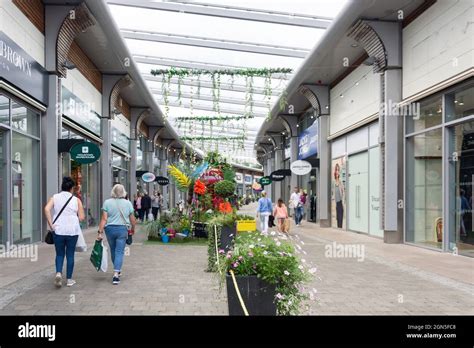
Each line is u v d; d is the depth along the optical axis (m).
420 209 13.41
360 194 18.20
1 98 10.48
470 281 7.82
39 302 6.13
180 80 18.88
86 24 14.27
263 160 56.59
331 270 8.98
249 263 4.33
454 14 10.96
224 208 14.41
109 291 6.88
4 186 10.84
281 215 16.91
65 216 7.10
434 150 12.41
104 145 20.52
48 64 13.27
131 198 27.77
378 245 13.63
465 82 10.69
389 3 12.66
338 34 14.67
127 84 21.44
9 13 10.70
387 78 14.05
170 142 44.28
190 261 10.18
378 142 15.88
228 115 30.66
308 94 22.89
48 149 13.32
